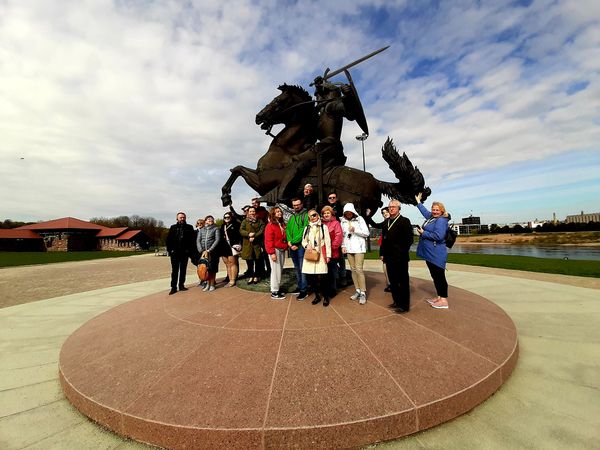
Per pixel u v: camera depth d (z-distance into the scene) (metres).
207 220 5.64
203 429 2.09
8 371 3.56
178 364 2.84
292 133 6.63
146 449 2.18
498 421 2.37
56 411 2.70
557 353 3.58
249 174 6.91
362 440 2.12
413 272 10.80
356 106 6.09
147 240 67.44
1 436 2.37
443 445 2.13
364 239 4.27
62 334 4.98
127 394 2.52
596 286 7.80
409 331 3.34
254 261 5.71
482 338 3.34
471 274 10.02
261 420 2.12
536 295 6.59
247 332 3.35
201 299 4.79
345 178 5.77
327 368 2.66
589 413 2.43
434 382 2.52
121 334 3.70
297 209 4.51
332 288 4.65
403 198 5.73
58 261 28.23
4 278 14.70
